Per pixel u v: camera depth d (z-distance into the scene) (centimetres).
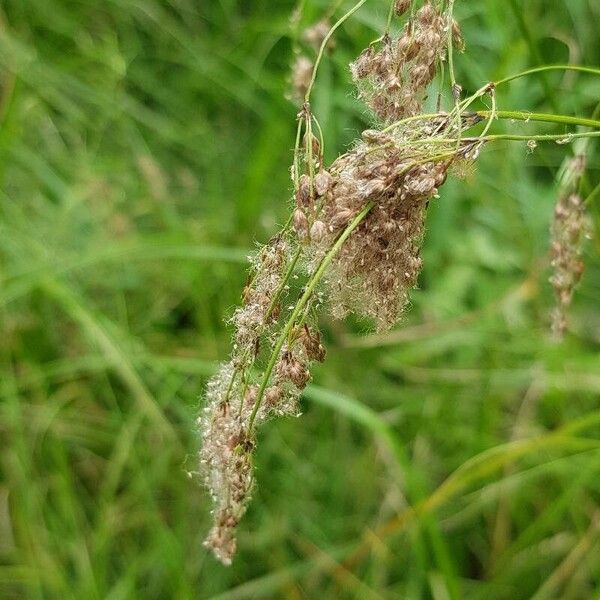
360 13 36
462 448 37
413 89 16
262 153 38
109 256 35
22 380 34
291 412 16
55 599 31
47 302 37
